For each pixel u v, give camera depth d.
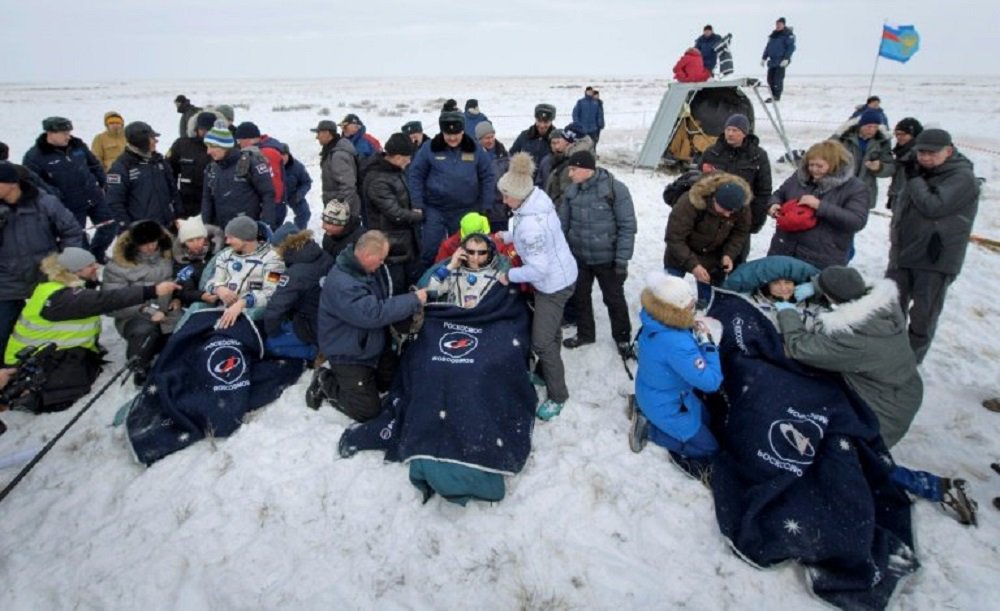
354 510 3.46
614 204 4.61
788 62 18.53
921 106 29.53
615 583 3.02
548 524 3.36
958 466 3.80
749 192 4.36
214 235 5.56
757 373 3.65
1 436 4.10
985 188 11.67
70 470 3.79
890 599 2.88
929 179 4.32
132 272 4.80
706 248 4.69
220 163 5.71
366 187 5.25
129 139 5.88
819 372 3.68
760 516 3.19
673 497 3.53
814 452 3.31
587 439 4.02
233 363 4.36
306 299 4.54
